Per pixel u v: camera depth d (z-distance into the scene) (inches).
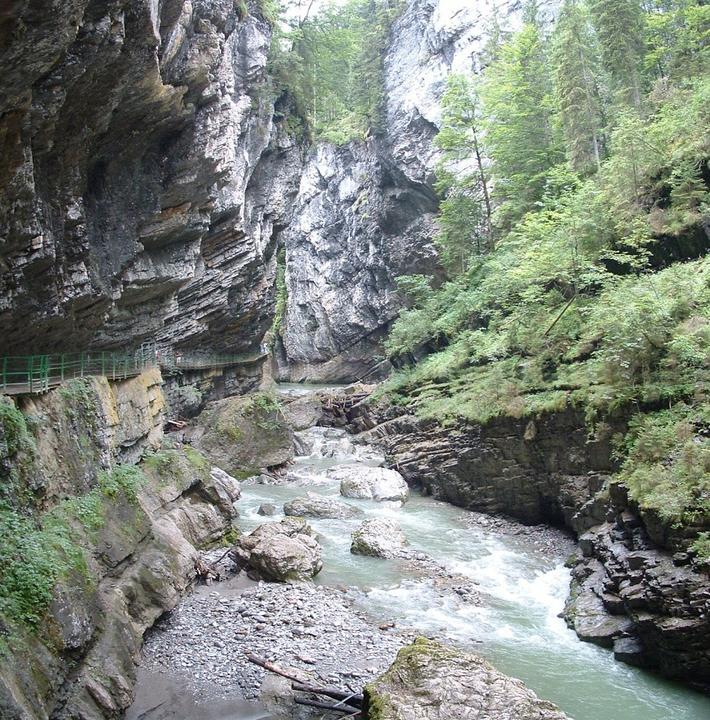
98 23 516.7
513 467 983.0
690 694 526.6
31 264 605.3
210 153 955.3
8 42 403.9
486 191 1749.5
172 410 1379.2
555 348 1031.6
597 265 1075.9
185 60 816.3
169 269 1036.5
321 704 483.5
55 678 422.0
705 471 606.5
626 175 1098.7
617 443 789.2
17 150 498.3
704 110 1058.1
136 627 557.6
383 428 1443.2
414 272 2317.9
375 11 2790.4
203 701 490.6
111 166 791.1
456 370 1347.2
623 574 617.6
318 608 653.9
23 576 440.5
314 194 2987.2
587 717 491.8
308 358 3038.9
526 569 785.6
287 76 1541.6
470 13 2210.9
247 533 885.2
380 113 2442.2
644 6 1743.4
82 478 610.5
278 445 1301.7
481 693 442.0
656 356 786.8
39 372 637.3
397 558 816.9
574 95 1418.6
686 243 973.8
